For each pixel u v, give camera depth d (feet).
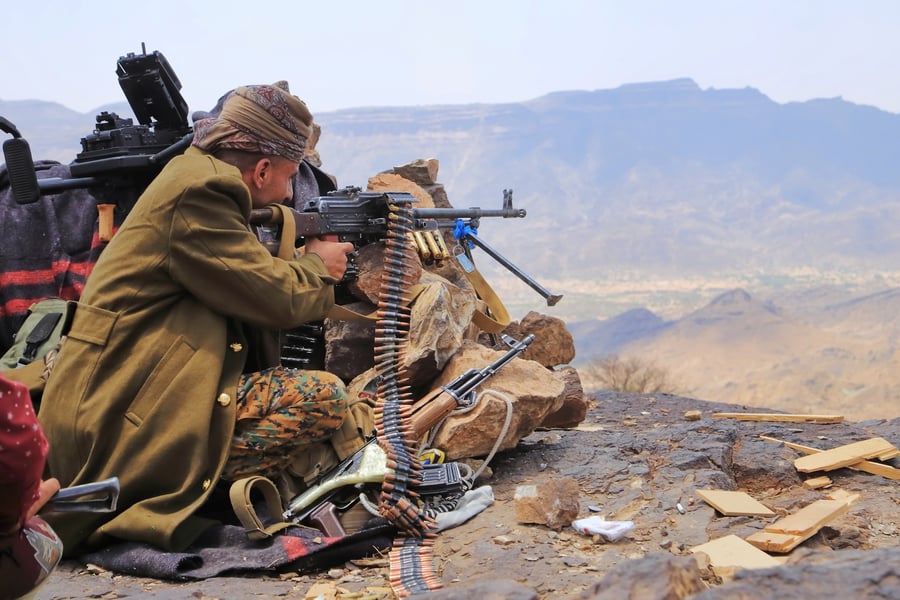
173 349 13.46
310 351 17.80
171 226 13.23
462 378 16.52
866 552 7.87
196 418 13.29
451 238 22.88
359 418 15.62
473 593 8.28
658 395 29.27
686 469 16.79
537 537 13.39
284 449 14.06
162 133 18.83
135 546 12.96
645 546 13.03
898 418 23.30
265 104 14.06
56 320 17.48
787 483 17.40
